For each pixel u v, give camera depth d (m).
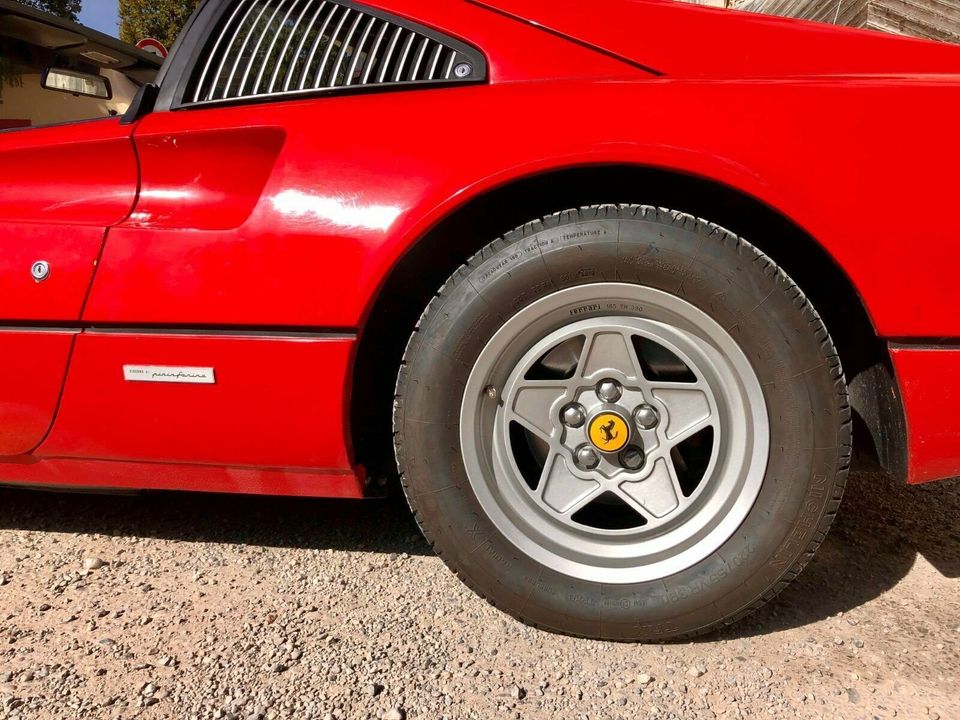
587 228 1.40
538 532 1.50
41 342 1.59
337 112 1.50
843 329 1.56
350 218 1.44
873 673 1.38
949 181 1.30
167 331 1.54
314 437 1.54
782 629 1.53
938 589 1.66
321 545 1.94
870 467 1.60
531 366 1.48
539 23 1.55
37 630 1.55
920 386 1.34
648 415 1.45
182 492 2.31
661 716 1.28
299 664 1.43
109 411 1.61
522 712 1.30
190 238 1.50
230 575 1.79
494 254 1.44
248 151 1.53
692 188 1.54
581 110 1.39
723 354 1.40
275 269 1.47
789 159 1.33
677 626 1.45
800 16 5.01
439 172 1.41
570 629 1.49
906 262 1.31
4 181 1.64
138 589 1.72
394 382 1.77
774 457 1.39
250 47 1.66
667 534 1.47
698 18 1.57
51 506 2.21
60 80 2.00
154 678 1.39
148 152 1.56
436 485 1.49
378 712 1.29
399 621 1.58
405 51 1.59
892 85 1.36
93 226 1.55
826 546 1.87
